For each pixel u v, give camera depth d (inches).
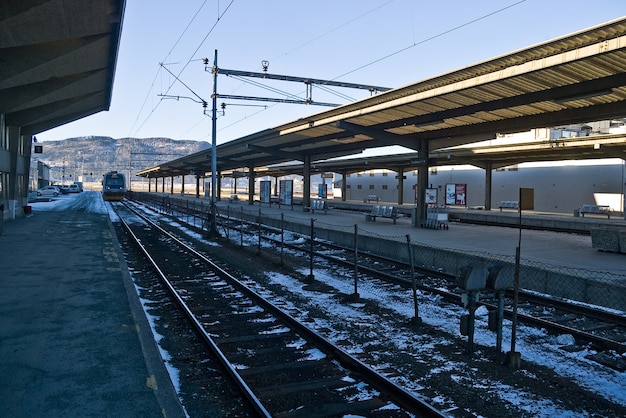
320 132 1080.2
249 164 1998.0
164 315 350.9
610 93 515.5
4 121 970.7
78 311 313.3
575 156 1279.5
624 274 426.9
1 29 506.0
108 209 1692.9
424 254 584.7
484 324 333.7
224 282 473.7
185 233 970.1
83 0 517.7
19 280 411.2
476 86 538.3
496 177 1798.7
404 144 934.4
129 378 206.4
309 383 226.8
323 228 834.2
